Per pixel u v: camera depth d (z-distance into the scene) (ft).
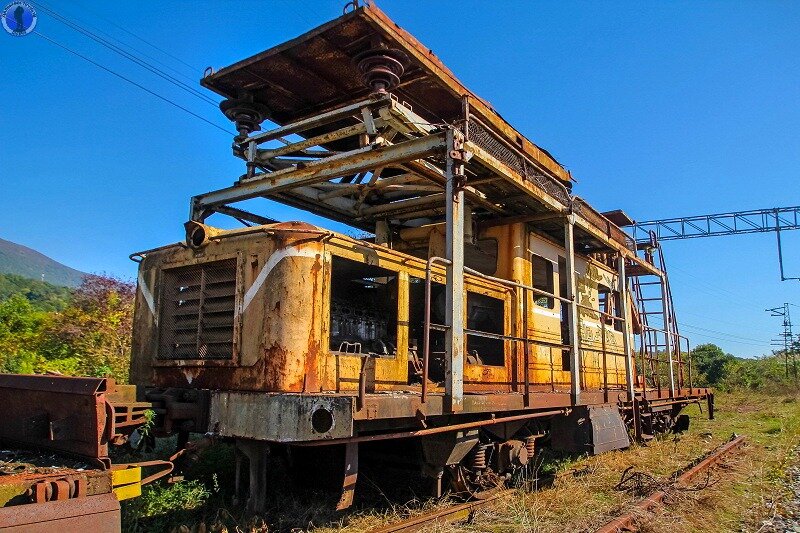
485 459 22.00
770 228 94.17
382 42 18.89
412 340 21.76
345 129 20.47
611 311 37.27
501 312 25.36
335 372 16.93
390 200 26.86
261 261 16.67
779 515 21.45
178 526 15.53
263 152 22.58
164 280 19.12
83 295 39.99
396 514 18.35
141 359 19.22
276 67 20.77
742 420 58.08
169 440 23.34
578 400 25.08
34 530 9.37
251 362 16.30
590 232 28.25
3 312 35.83
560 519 19.43
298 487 19.69
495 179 21.24
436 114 24.18
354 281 21.68
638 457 30.91
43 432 13.29
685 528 19.11
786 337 178.19
